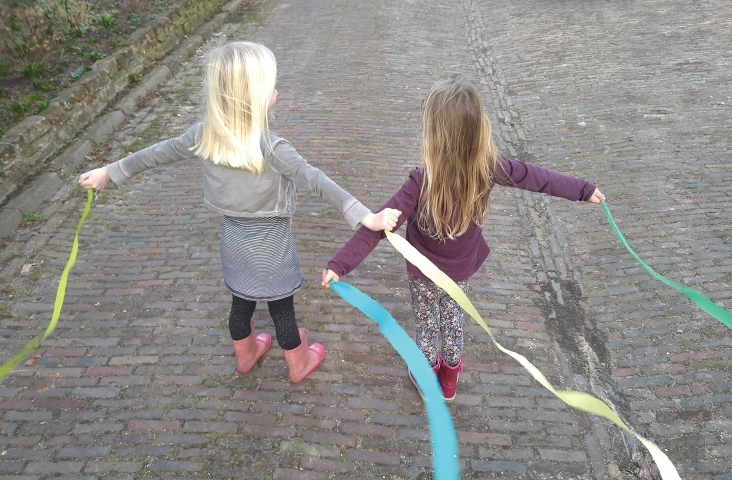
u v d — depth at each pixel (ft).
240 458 7.72
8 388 8.82
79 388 8.84
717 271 11.21
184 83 21.75
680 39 23.98
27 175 14.40
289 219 7.09
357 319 10.36
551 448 7.97
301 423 8.25
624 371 9.28
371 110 19.35
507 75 22.53
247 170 6.28
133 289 11.10
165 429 8.14
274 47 25.76
